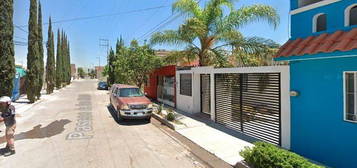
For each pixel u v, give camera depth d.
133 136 9.40
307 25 6.50
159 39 15.05
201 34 13.72
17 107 17.88
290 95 6.86
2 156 7.11
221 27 13.58
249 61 13.16
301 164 4.76
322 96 5.97
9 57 14.37
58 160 6.79
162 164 6.52
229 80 10.20
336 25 5.76
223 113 10.73
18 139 8.99
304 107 6.48
